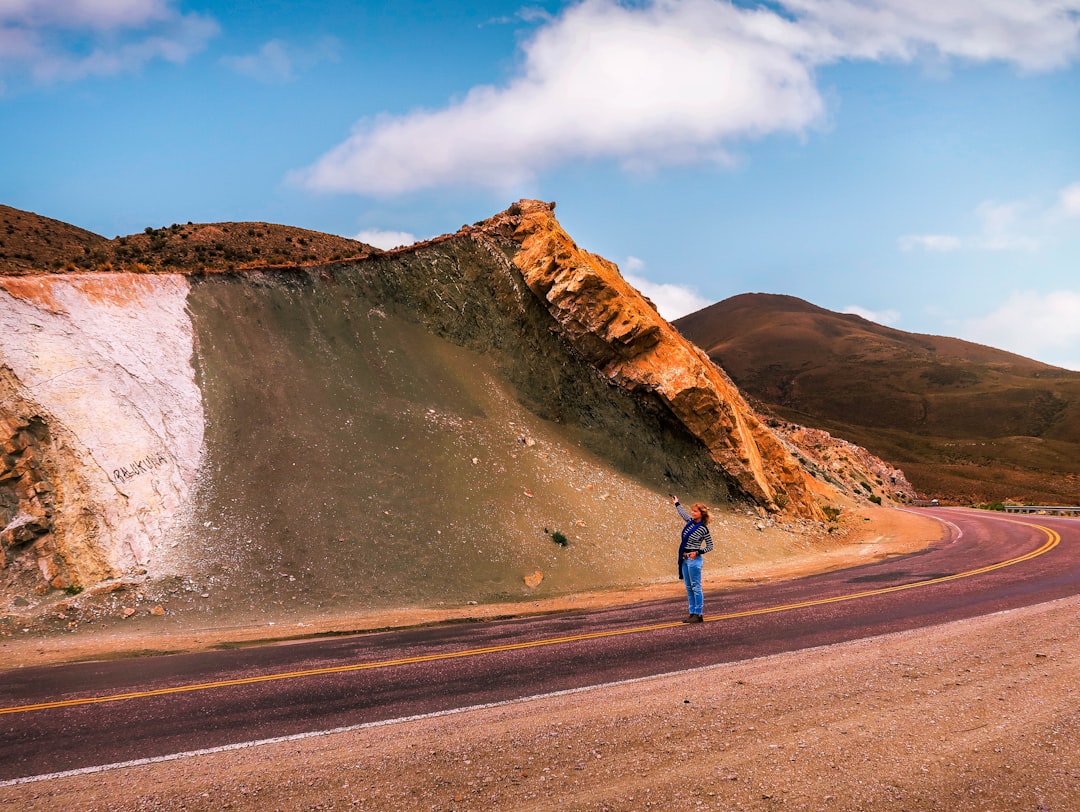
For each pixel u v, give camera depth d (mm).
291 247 35094
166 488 15438
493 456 20844
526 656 8922
